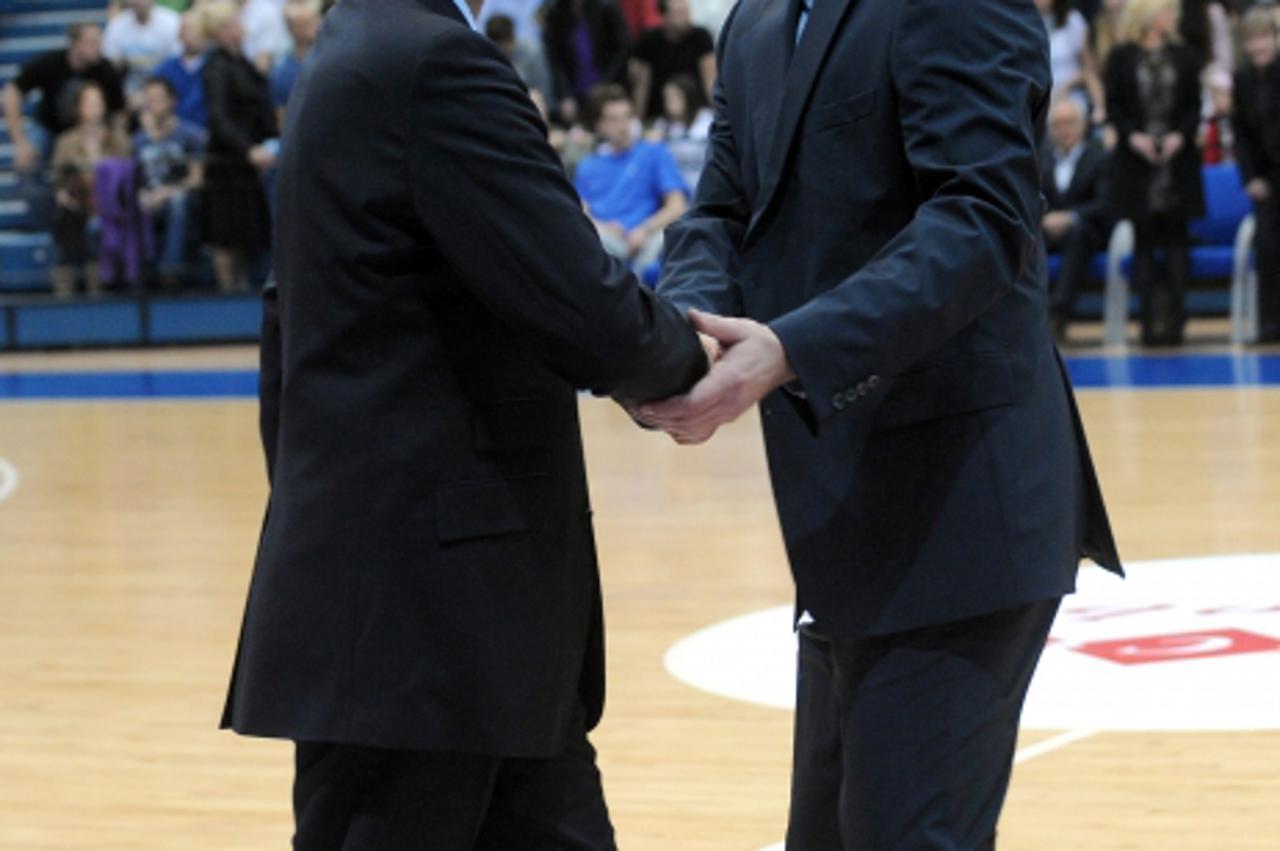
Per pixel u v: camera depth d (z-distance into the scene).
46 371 19.19
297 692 2.85
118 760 5.61
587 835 3.22
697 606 7.36
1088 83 18.05
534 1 19.45
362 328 2.83
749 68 3.31
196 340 21.08
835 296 2.94
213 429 14.08
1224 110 17.94
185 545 9.25
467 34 2.79
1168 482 9.62
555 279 2.76
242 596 7.99
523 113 2.80
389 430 2.82
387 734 2.80
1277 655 6.05
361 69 2.79
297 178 2.86
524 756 2.93
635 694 6.06
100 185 20.78
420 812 2.91
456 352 2.84
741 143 3.36
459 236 2.77
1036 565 3.06
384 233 2.80
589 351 2.79
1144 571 7.46
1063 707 5.59
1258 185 16.19
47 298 21.03
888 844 3.06
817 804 3.36
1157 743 5.23
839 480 3.12
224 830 4.95
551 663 2.91
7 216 21.00
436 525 2.82
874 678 3.12
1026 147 2.96
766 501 9.80
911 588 3.06
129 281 20.98
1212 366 14.98
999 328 3.10
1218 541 8.04
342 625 2.82
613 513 9.59
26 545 9.41
